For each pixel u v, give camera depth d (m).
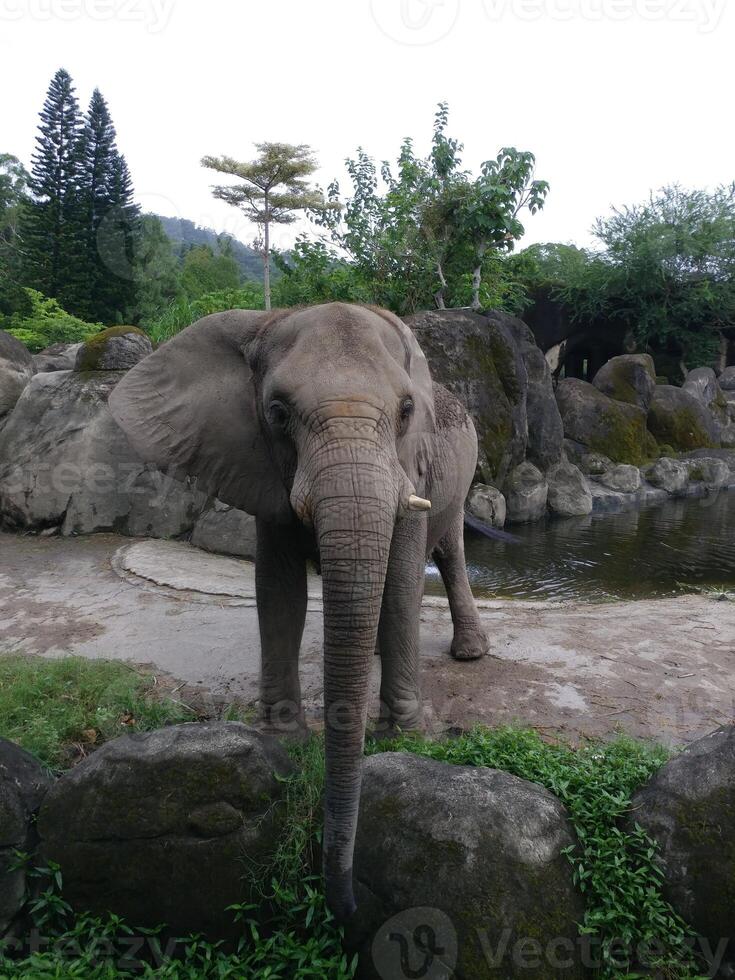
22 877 3.17
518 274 22.22
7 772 3.27
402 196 16.16
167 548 8.76
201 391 3.59
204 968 3.05
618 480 16.16
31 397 10.43
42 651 5.49
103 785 3.23
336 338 2.96
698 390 21.22
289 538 3.83
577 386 17.95
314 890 3.14
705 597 7.53
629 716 4.41
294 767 3.44
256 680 4.91
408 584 3.91
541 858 3.02
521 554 10.97
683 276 27.31
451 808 3.08
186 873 3.16
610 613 6.63
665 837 3.16
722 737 3.38
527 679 4.94
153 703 4.43
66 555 8.55
